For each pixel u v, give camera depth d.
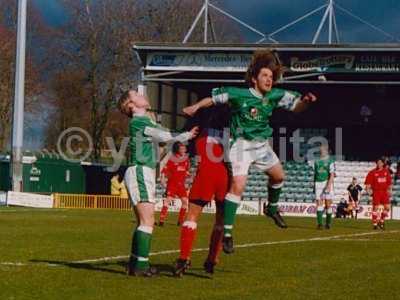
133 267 11.27
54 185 52.94
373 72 41.00
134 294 9.54
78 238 18.50
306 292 9.90
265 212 11.88
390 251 16.08
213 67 41.41
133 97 11.25
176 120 45.53
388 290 10.13
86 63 66.19
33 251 14.98
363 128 48.62
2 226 23.17
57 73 67.69
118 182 45.75
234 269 12.34
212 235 11.54
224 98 10.88
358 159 48.28
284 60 41.59
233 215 11.07
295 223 29.75
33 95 68.12
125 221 27.28
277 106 11.15
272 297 9.46
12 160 42.44
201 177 11.19
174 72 41.97
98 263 12.87
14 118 42.12
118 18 65.88
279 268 12.55
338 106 48.69
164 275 11.38
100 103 65.69
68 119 67.31
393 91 48.12
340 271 12.22
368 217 40.00
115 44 65.88
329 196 26.03
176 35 66.56
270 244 17.56
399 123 48.06
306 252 15.48
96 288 10.00
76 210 39.25
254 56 10.99
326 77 45.28
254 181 44.03
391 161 47.16
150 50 41.72
